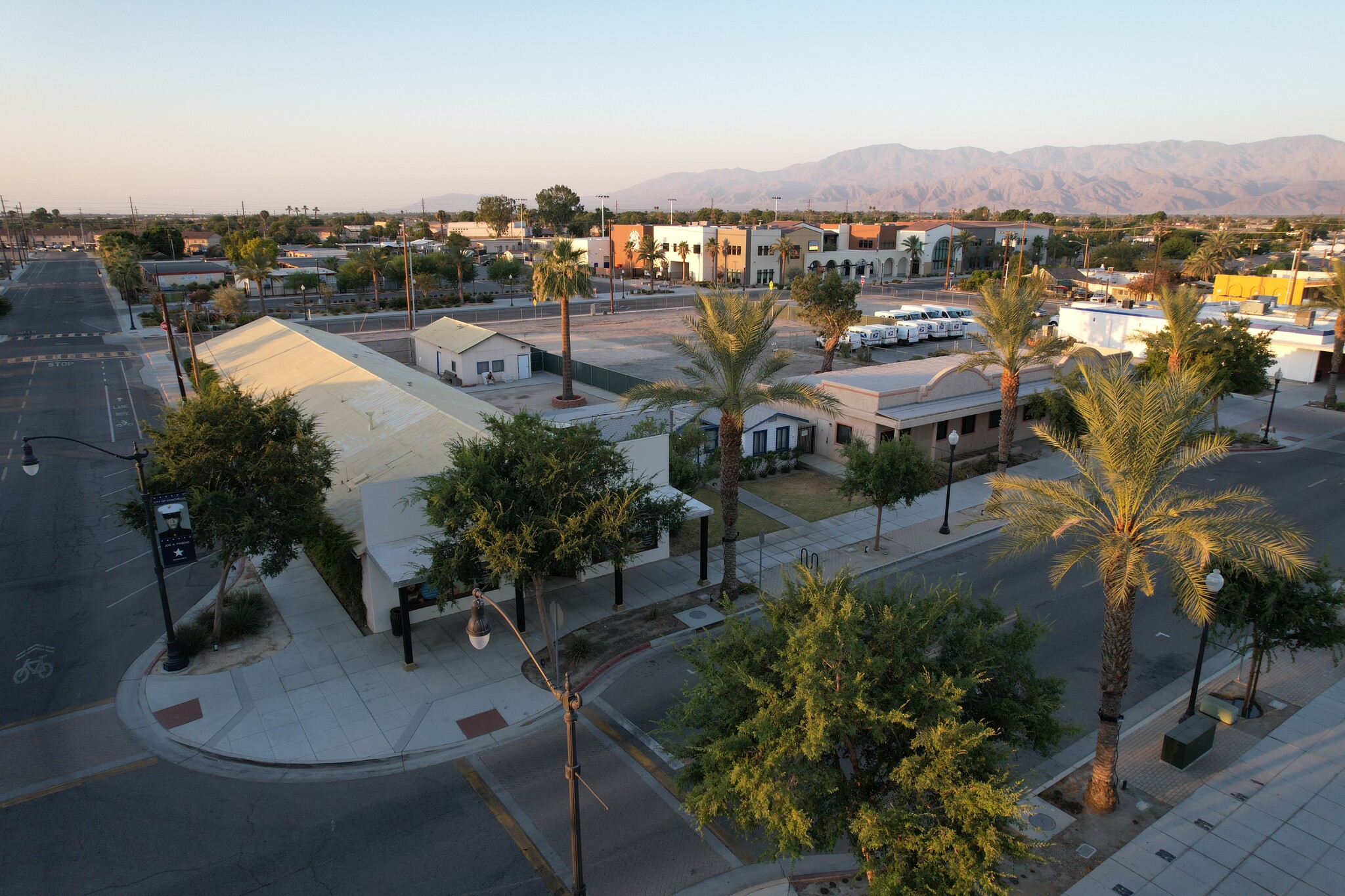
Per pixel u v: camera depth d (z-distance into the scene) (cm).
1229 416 4569
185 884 1262
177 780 1528
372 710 1764
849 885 1270
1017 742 1222
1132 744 1633
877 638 1152
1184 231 15112
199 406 1945
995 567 2558
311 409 3262
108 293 11219
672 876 1290
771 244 11775
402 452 2544
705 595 2359
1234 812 1419
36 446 3844
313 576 2467
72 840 1359
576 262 4725
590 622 2188
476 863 1320
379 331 7444
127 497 3145
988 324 2914
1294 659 1748
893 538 2798
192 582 2417
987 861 938
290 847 1352
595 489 1906
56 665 1944
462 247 13588
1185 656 2012
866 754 1178
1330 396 4766
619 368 5866
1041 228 14038
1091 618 2197
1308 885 1245
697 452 3186
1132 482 1333
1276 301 7212
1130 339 4238
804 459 3778
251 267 8806
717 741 1121
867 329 6594
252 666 1941
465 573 1781
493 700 1809
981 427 3922
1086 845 1334
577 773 1170
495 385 5519
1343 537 2745
